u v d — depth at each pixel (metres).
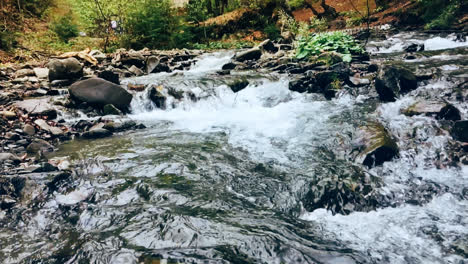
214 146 4.88
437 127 4.74
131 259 2.37
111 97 6.64
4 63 10.45
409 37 14.71
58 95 7.23
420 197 3.40
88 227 2.88
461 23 14.95
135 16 15.07
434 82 6.63
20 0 16.42
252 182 3.71
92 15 13.94
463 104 5.52
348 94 6.92
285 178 3.77
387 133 4.62
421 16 16.89
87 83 6.57
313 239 2.67
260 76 8.52
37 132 5.41
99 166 4.18
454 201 3.31
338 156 4.29
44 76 8.71
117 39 15.06
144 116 6.84
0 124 5.28
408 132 4.75
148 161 4.32
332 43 9.48
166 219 2.92
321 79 7.45
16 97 6.63
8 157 4.18
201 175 3.88
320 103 6.81
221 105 7.41
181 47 16.12
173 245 2.53
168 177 3.83
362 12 21.45
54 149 4.94
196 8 18.97
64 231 2.85
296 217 3.08
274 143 4.93
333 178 3.67
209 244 2.54
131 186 3.62
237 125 5.98
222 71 9.16
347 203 3.33
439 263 2.37
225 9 22.83
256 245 2.53
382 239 2.68
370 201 3.35
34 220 3.02
